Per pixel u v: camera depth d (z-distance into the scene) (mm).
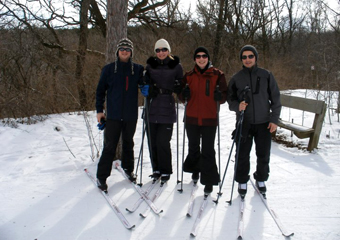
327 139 4840
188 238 2307
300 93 9484
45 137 5199
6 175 3443
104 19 10492
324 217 2586
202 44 14680
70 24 10016
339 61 8312
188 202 2854
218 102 2854
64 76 8836
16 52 8602
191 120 2955
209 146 2898
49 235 2314
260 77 2754
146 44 10781
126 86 3010
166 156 3186
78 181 3281
